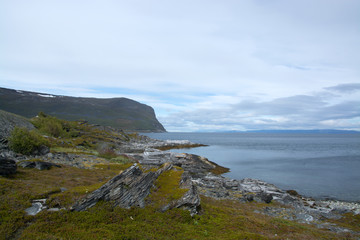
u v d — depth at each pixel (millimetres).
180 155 58500
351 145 146625
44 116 71000
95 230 11539
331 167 60500
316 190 39375
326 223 21453
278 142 181625
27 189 14156
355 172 53781
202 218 15680
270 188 35094
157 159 52375
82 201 13070
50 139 46594
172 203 15641
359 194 37219
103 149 49469
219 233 13883
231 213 18734
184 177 20375
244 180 39875
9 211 11562
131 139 102938
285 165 63188
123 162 38688
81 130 79875
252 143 164250
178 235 12648
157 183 18516
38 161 23031
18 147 29016
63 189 15734
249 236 13516
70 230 11148
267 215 21422
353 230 19531
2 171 16906
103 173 25234
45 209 12242
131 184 15422
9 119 45562
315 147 128750
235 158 77000
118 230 11938
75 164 29188
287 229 16812
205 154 87938
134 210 14203
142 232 12211
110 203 13859
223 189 31922
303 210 26500
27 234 10305
